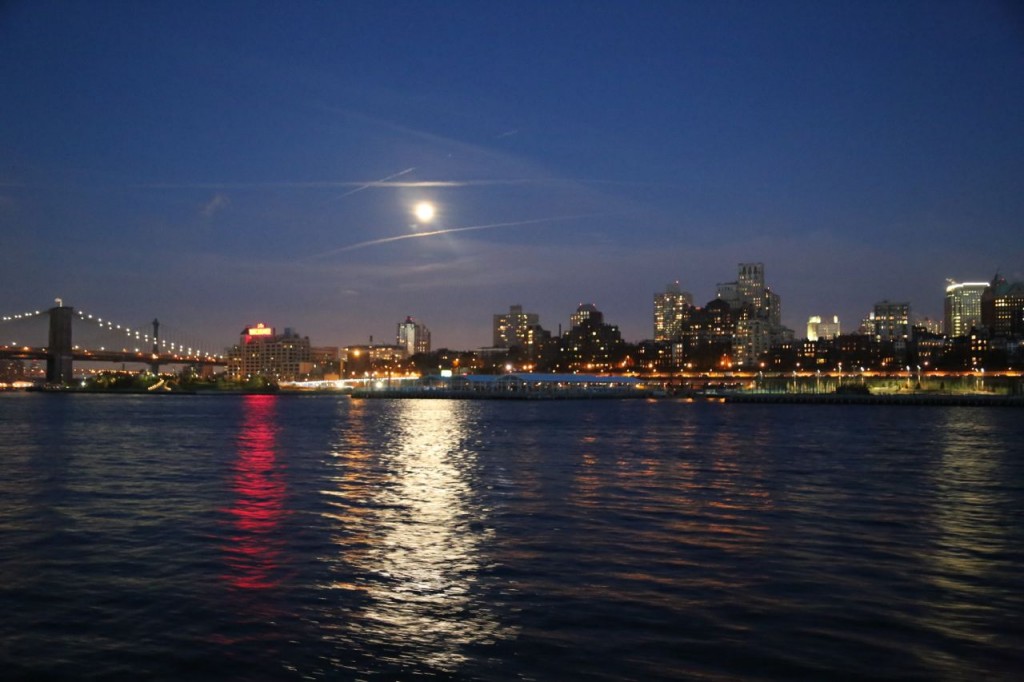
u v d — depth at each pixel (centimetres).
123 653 2016
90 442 8488
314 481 5144
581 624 2214
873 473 5728
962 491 4762
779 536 3362
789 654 1995
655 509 4044
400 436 9869
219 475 5453
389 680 1859
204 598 2448
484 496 4494
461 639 2103
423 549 3102
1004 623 2220
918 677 1864
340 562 2894
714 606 2366
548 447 8119
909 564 2877
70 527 3522
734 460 6681
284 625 2211
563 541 3250
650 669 1906
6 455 6919
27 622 2236
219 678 1873
